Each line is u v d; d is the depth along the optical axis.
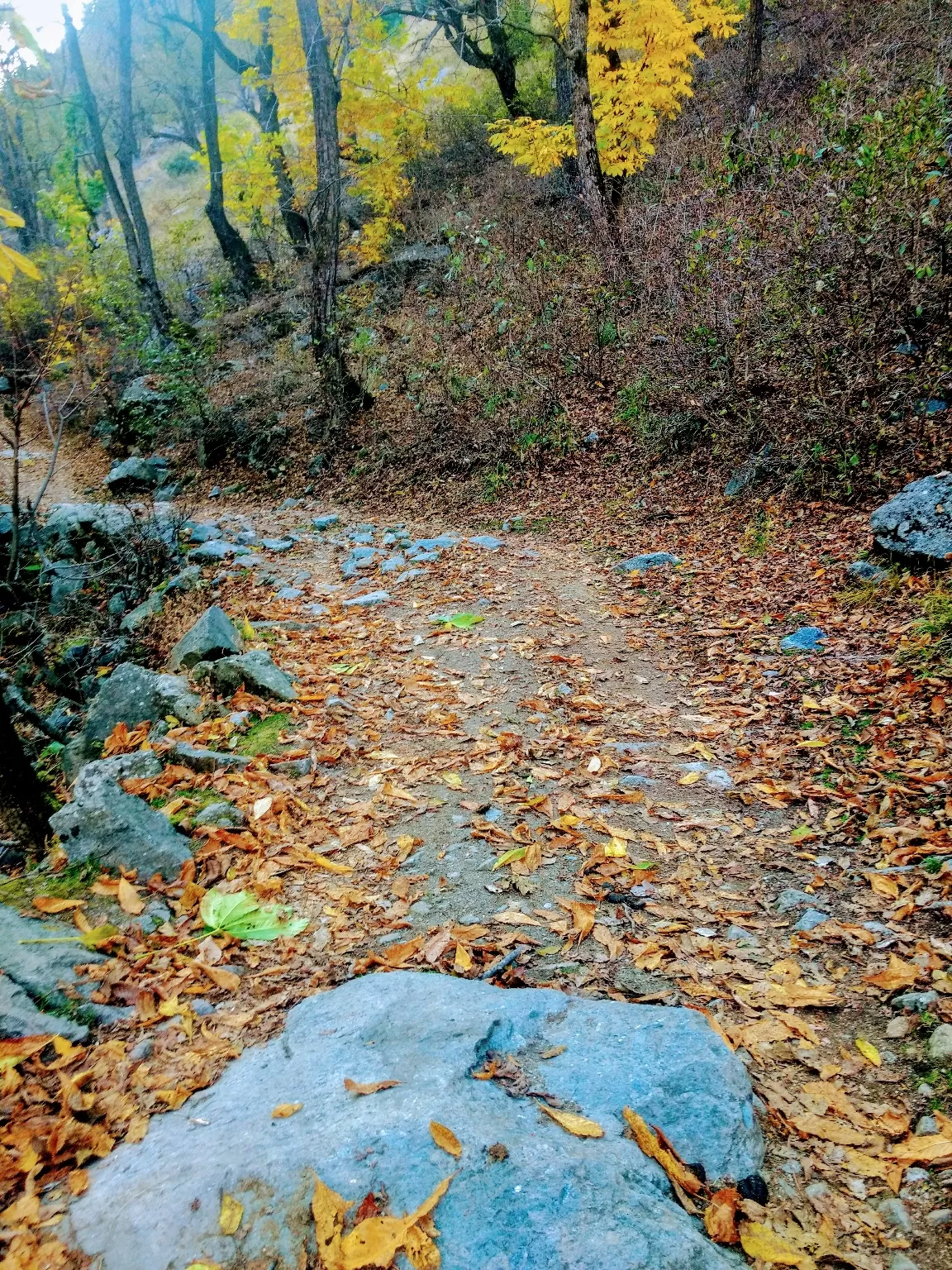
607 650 6.00
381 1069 2.24
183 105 32.12
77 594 8.98
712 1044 2.29
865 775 3.86
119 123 22.92
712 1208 1.88
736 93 13.74
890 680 4.58
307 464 13.74
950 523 5.51
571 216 13.91
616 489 9.38
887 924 2.91
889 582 5.59
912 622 5.05
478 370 12.23
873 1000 2.61
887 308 7.18
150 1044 2.52
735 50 15.77
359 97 16.98
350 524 11.20
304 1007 2.64
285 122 20.05
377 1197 1.81
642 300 10.64
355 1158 1.90
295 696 5.20
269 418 15.26
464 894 3.34
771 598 6.17
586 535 8.70
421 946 2.99
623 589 7.16
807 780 3.97
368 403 13.79
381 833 3.81
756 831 3.67
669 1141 2.02
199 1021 2.64
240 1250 1.74
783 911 3.11
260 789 4.07
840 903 3.10
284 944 3.05
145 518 10.39
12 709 6.41
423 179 19.36
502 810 3.95
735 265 8.73
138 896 3.24
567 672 5.61
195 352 16.00
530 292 12.46
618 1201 1.77
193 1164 1.96
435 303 15.02
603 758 4.37
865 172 7.37
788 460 7.61
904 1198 1.95
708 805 3.92
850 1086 2.30
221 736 4.77
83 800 3.74
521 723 4.90
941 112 7.23
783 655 5.33
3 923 2.98
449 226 15.69
